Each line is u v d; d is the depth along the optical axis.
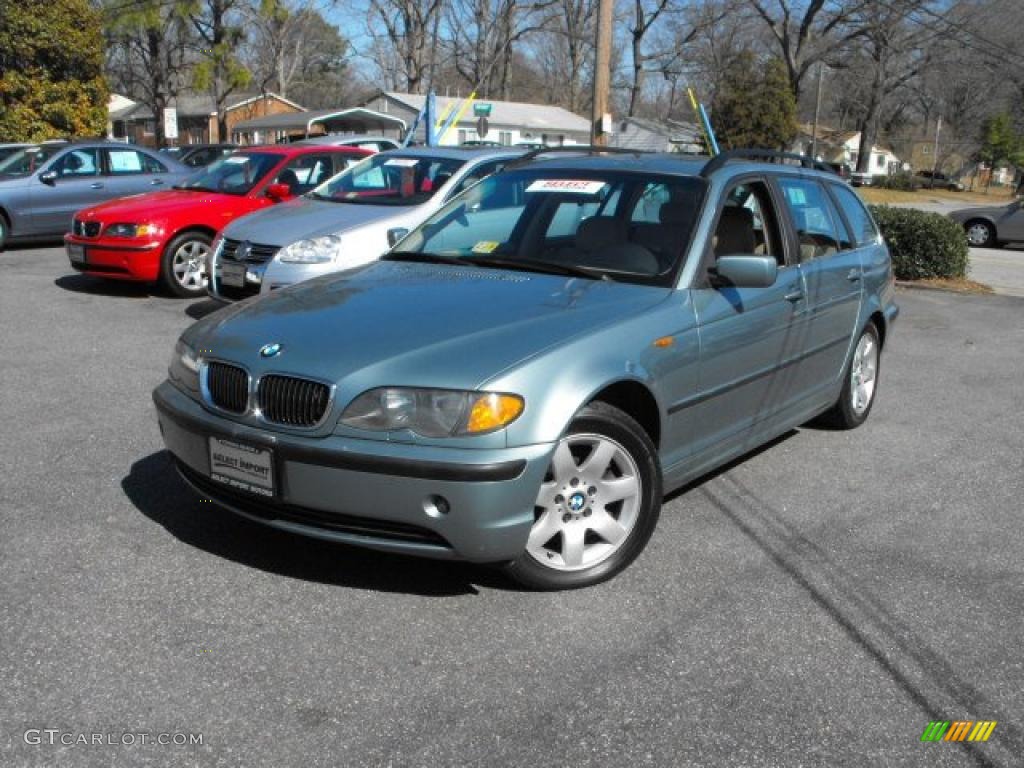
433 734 2.91
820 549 4.39
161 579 3.81
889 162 81.00
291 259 7.83
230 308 4.39
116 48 53.75
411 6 49.78
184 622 3.49
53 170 14.00
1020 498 5.17
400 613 3.62
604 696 3.14
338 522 3.57
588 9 55.72
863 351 6.28
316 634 3.45
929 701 3.20
